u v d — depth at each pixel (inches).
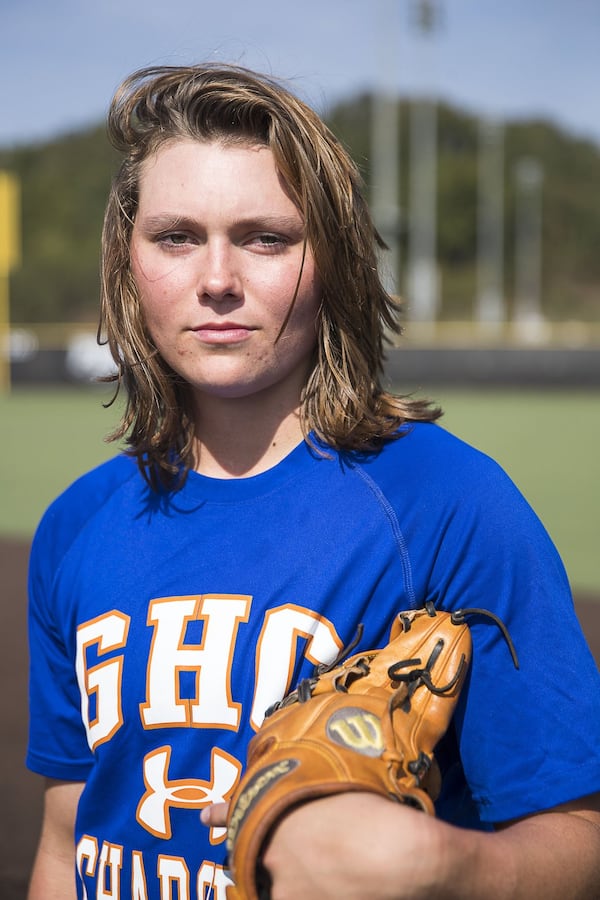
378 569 47.5
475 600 46.6
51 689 55.4
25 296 1791.3
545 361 768.3
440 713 43.2
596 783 43.9
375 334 52.1
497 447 448.1
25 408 660.1
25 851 111.9
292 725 40.4
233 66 50.5
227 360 48.9
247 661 47.6
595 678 46.2
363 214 51.0
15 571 241.0
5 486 359.9
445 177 2122.3
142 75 51.5
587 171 2393.0
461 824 49.8
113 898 50.2
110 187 53.5
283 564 48.4
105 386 783.7
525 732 44.9
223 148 48.4
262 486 50.6
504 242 2111.2
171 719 48.5
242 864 35.6
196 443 52.9
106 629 50.7
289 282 48.6
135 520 52.6
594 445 454.3
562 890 39.4
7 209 762.2
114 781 50.3
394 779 39.0
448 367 784.3
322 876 34.2
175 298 48.9
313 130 48.8
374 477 49.3
